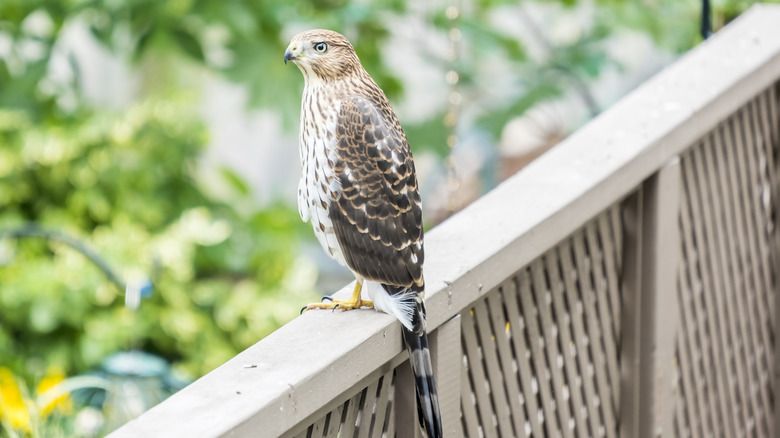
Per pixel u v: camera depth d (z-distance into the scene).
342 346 3.79
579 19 12.93
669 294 5.82
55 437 6.50
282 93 11.62
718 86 6.05
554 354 5.26
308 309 4.20
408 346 4.02
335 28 11.45
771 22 6.95
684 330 6.21
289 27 11.51
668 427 6.02
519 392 5.07
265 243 12.83
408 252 4.12
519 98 11.69
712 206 6.38
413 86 12.69
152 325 11.61
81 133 12.40
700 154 6.18
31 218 12.30
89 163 12.34
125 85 15.78
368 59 12.15
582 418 5.55
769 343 7.44
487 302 4.75
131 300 8.05
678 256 5.92
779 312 7.38
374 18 11.65
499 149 13.26
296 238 13.10
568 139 5.60
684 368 6.24
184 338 11.69
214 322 12.28
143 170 12.52
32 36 12.18
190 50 11.84
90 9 11.95
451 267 4.35
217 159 14.67
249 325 12.21
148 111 12.90
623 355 5.85
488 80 12.12
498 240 4.57
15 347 11.44
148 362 7.51
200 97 14.47
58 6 11.97
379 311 4.13
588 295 5.49
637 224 5.68
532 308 5.05
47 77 12.34
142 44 11.80
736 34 6.80
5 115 12.30
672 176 5.67
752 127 6.86
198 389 3.46
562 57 11.88
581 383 5.54
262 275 12.85
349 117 4.23
